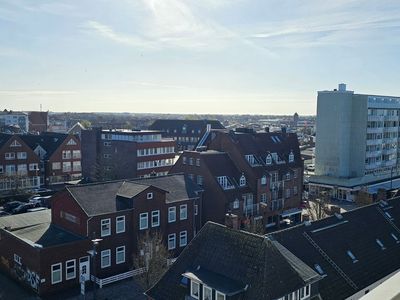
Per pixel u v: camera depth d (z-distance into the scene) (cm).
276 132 7006
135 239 4247
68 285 3784
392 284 696
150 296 2703
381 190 5094
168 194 4681
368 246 3428
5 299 3572
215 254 2620
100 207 4050
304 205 6919
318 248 3116
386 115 9675
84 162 8869
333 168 8875
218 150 6231
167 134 14712
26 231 4100
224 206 5394
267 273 2350
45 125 16875
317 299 2614
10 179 7662
